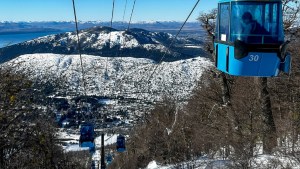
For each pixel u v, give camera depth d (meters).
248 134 22.28
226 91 27.20
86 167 28.75
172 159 27.70
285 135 19.41
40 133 16.17
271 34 8.91
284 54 8.42
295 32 21.12
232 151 20.56
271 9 8.98
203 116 32.47
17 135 15.09
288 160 16.55
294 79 26.73
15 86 14.61
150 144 31.70
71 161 24.94
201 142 27.67
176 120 31.61
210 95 32.06
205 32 26.36
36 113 15.91
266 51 8.58
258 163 17.12
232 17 9.16
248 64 8.64
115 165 33.62
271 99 27.83
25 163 16.20
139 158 32.00
